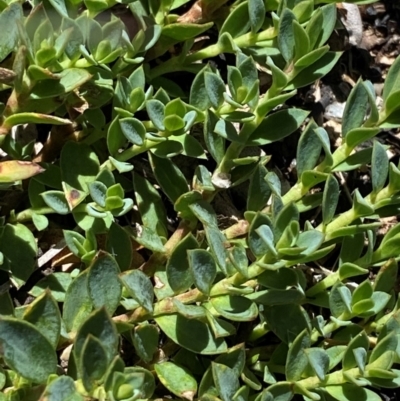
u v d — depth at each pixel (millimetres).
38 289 216
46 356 179
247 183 255
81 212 218
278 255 194
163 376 208
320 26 224
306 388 208
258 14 232
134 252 235
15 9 203
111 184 217
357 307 211
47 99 219
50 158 233
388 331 211
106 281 190
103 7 219
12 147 226
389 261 220
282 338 214
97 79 221
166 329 204
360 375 206
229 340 234
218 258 195
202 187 218
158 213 228
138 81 226
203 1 246
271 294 204
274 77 221
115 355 177
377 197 221
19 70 200
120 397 175
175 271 203
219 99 215
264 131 227
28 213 222
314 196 231
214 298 205
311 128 224
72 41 210
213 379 206
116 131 221
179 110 215
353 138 223
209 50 243
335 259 256
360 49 289
